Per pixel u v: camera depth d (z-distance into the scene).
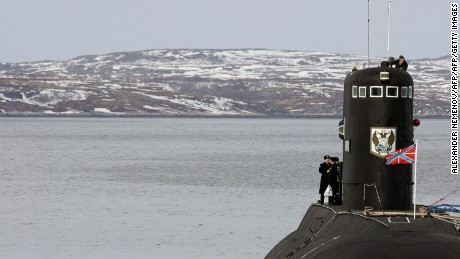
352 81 88.56
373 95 87.00
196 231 193.75
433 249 74.69
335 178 96.44
